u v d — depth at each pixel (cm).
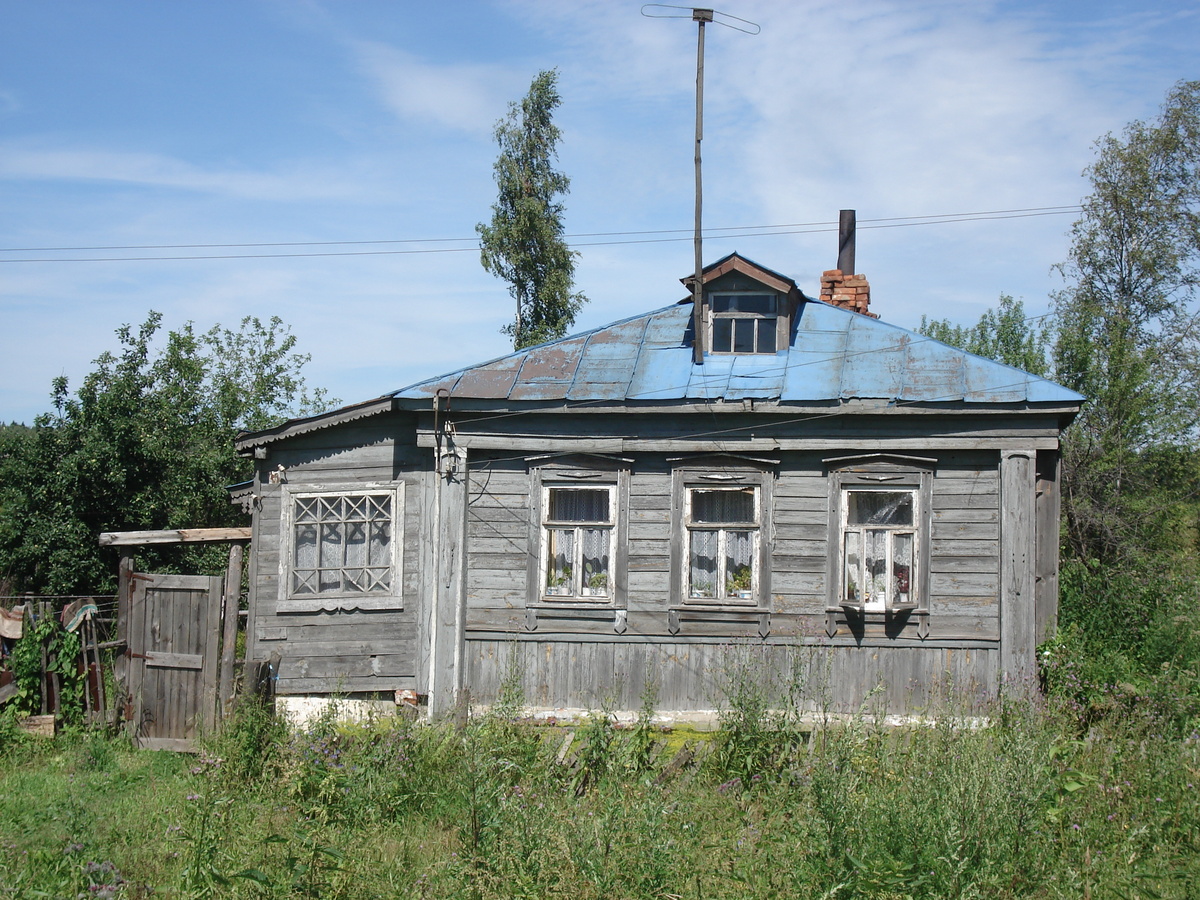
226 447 2359
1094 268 2614
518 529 1239
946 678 1164
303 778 878
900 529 1189
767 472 1209
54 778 995
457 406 1227
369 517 1257
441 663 1221
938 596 1177
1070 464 2214
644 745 966
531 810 741
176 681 1124
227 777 906
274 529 1272
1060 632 1208
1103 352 2298
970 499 1180
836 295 1559
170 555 2073
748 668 1132
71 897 665
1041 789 739
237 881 677
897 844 702
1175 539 2241
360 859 728
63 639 1132
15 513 1962
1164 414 2280
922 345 1252
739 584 1217
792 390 1201
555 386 1239
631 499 1230
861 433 1191
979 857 673
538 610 1226
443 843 795
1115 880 704
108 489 1988
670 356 1294
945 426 1180
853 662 1180
